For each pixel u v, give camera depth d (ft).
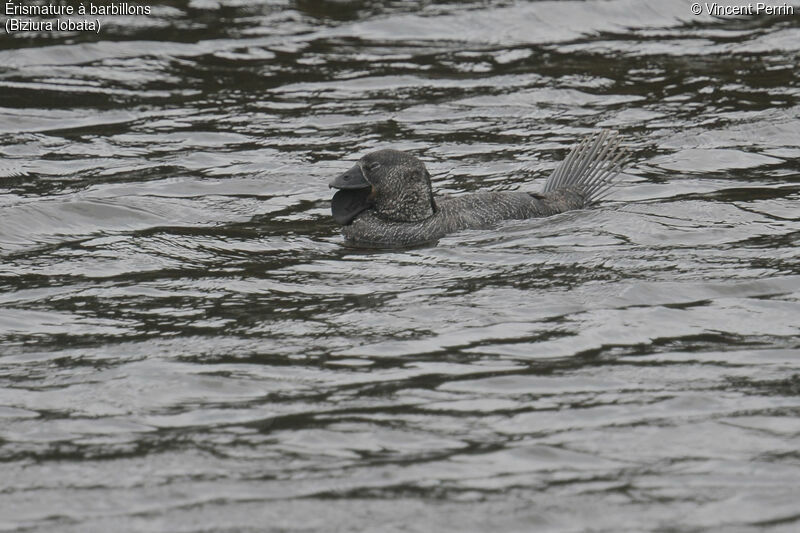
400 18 85.46
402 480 29.58
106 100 70.28
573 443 31.40
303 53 79.10
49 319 40.55
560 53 79.30
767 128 64.95
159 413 33.32
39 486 29.37
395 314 40.81
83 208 52.31
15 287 43.80
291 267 46.34
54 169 59.21
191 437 31.91
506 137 64.59
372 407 33.65
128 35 81.15
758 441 31.24
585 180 54.49
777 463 30.09
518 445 31.30
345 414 33.22
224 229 51.37
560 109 69.15
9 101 69.46
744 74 74.90
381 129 65.98
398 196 50.29
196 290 43.62
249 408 33.63
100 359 37.04
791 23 85.71
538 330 39.06
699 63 77.25
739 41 81.71
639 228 49.75
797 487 28.96
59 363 36.73
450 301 41.96
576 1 87.40
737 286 42.78
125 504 28.50
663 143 62.95
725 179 57.31
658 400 33.78
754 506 28.19
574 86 72.95
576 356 37.04
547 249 47.47
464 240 48.98
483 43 81.20
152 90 72.28
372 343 38.29
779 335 38.42
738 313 40.29
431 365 36.52
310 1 89.45
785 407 33.14
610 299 41.65
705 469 29.94
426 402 33.96
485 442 31.50
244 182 57.88
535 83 73.51
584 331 38.86
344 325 39.91
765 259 45.75
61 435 32.04
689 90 72.02
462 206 51.11
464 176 58.49
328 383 35.27
